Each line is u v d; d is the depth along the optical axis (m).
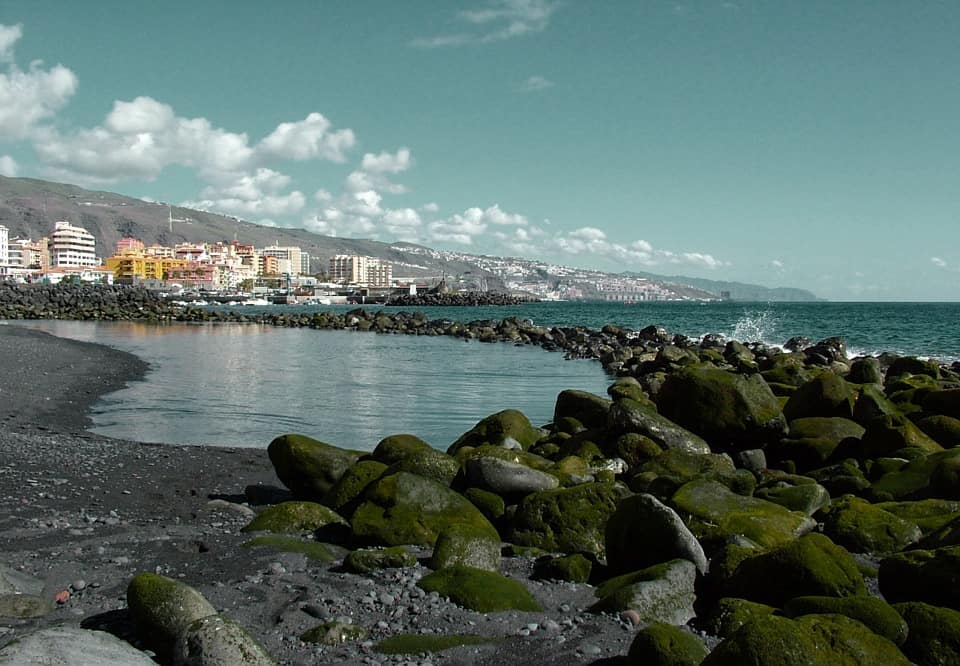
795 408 14.56
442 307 150.50
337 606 6.25
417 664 5.27
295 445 11.20
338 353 40.34
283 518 8.95
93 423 18.00
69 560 7.36
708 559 7.58
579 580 7.29
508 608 6.36
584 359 38.25
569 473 10.31
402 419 19.52
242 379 27.34
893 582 6.66
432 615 6.13
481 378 29.25
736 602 6.16
